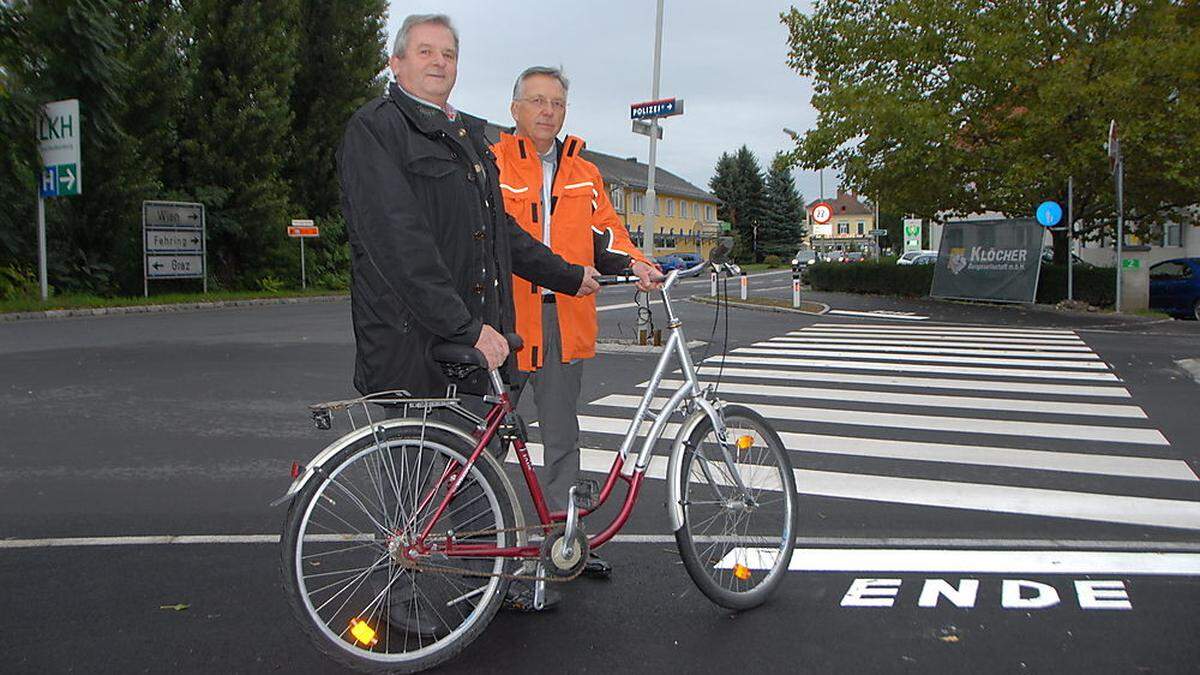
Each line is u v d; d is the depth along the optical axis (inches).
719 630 136.9
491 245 133.9
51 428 285.9
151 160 914.1
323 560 117.6
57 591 151.3
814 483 225.0
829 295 1034.1
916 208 908.6
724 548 145.3
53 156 776.3
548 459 160.4
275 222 1070.4
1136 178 799.1
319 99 1166.3
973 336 582.9
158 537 180.1
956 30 828.0
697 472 142.5
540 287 155.0
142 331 601.0
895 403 337.4
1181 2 794.8
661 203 3006.9
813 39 932.6
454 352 121.3
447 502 122.3
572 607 145.9
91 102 807.7
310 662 125.7
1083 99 727.7
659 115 559.2
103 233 894.4
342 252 1238.9
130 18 898.1
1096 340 556.7
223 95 1022.4
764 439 151.7
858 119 824.3
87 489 216.4
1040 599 148.9
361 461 118.2
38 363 432.5
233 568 162.7
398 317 123.1
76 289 885.8
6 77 743.1
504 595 127.0
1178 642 132.0
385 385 125.5
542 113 156.7
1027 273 831.1
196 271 991.6
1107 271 809.5
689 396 146.3
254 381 382.3
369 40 1202.6
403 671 120.1
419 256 118.3
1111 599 148.7
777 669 123.8
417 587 125.0
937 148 811.4
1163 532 185.3
